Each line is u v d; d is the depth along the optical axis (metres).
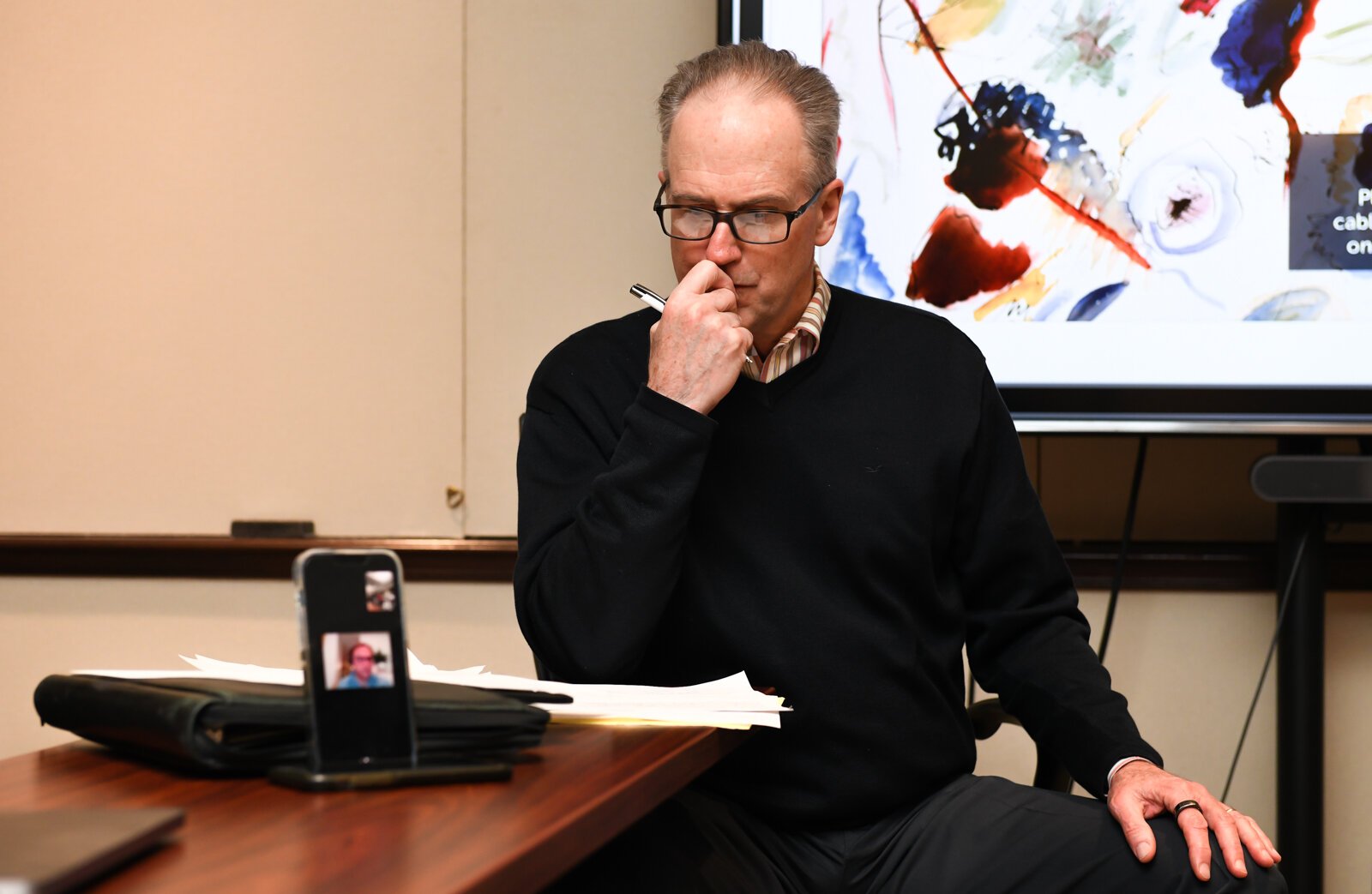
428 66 2.17
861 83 1.92
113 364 2.24
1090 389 1.90
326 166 2.19
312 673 0.75
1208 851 1.02
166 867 0.58
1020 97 1.90
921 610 1.33
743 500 1.30
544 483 1.30
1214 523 2.10
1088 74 1.90
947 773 1.30
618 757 0.83
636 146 2.14
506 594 2.16
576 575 1.14
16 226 2.25
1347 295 1.88
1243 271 1.89
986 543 1.37
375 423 2.19
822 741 1.24
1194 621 2.08
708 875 1.06
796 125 1.26
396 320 2.18
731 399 1.33
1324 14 1.88
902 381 1.36
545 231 2.15
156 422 2.23
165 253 2.22
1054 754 1.27
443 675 1.04
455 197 2.17
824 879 1.22
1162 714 2.09
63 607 2.23
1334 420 1.88
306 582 0.75
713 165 1.23
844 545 1.29
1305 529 1.91
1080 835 1.11
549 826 0.65
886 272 1.92
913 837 1.21
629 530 1.12
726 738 0.97
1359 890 2.06
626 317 1.44
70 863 0.53
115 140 2.23
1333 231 1.88
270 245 2.20
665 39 2.14
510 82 2.16
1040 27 1.90
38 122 2.24
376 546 2.16
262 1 2.20
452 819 0.67
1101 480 2.12
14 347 2.25
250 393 2.21
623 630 1.12
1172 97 1.89
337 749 0.74
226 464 2.21
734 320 1.17
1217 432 1.89
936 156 1.91
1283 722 1.93
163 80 2.22
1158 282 1.89
